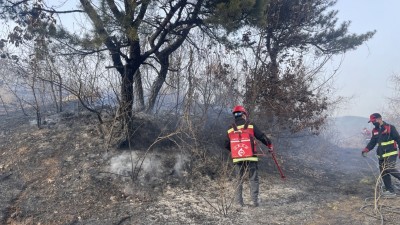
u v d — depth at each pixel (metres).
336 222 5.22
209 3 6.95
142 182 6.38
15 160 6.64
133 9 6.11
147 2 6.21
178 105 8.09
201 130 8.11
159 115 8.21
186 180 6.78
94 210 5.50
